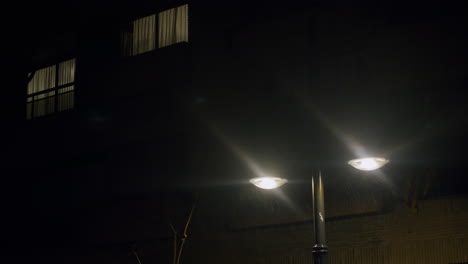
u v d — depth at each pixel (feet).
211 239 57.16
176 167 62.28
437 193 45.68
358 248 48.62
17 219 72.23
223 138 59.47
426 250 45.52
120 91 67.72
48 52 74.74
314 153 40.34
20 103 76.23
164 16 66.18
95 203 66.85
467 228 44.01
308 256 51.16
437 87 47.93
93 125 69.15
